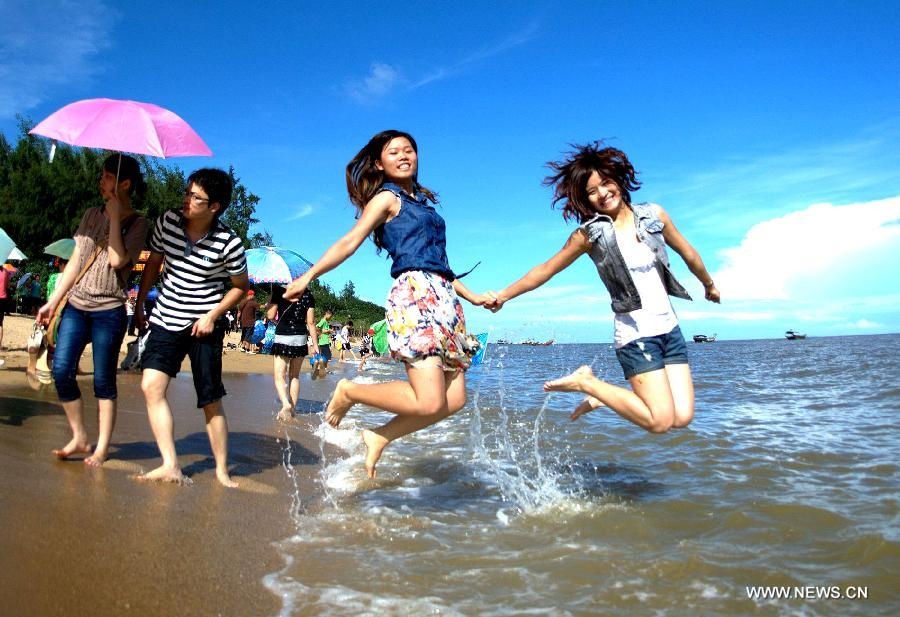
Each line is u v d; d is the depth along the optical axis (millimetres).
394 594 2654
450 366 3783
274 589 2613
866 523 3637
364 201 3984
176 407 7305
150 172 29000
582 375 4246
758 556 3199
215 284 4086
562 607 2604
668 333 4066
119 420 6008
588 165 4078
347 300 58719
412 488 4578
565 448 6133
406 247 3742
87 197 26203
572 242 4195
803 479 4715
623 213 4184
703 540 3447
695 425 7398
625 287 4043
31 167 25828
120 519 3152
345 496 4281
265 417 7508
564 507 4086
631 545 3379
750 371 16859
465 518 3863
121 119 3896
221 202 3924
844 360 21625
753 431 6875
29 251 25094
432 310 3678
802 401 9578
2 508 3027
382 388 3818
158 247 4105
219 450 4203
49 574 2439
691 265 4426
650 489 4539
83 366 9914
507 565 3059
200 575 2637
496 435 6863
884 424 7160
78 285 4137
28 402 6254
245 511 3625
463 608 2559
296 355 7605
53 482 3619
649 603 2656
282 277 7500
